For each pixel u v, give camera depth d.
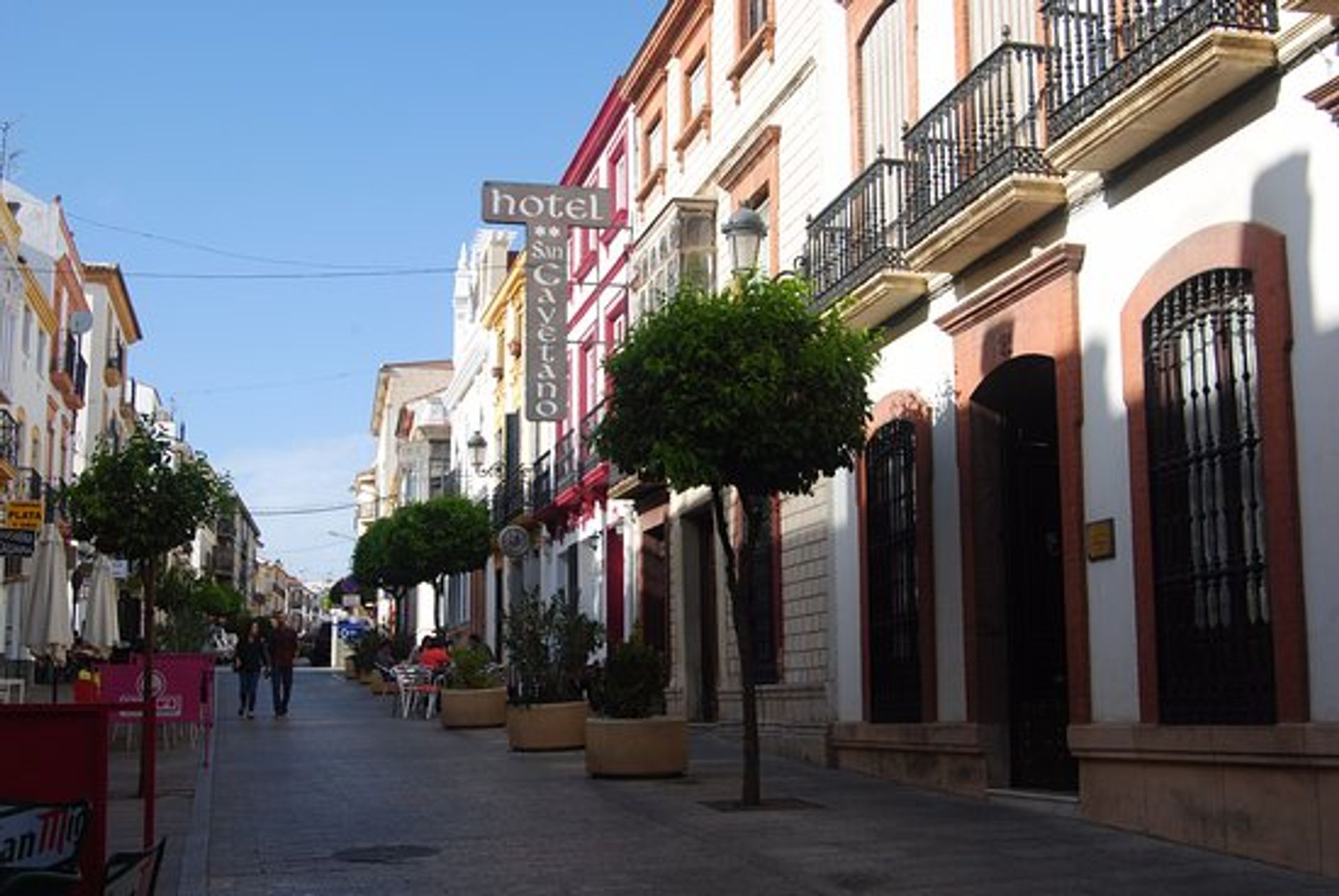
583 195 25.00
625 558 24.30
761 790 12.64
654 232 20.92
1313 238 8.41
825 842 9.59
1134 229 10.17
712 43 20.41
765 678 17.16
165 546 14.15
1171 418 9.74
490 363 39.75
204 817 11.30
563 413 24.92
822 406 11.05
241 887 8.32
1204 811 9.11
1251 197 8.94
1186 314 9.59
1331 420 8.20
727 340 10.94
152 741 8.64
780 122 17.61
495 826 10.66
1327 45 8.29
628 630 23.83
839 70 15.80
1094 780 10.34
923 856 9.02
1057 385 11.02
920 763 12.98
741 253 13.25
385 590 43.81
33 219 36.81
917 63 13.90
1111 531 10.27
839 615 14.98
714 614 20.52
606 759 13.64
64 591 18.14
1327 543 8.20
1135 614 9.94
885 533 14.05
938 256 12.33
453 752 17.05
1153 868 8.45
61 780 6.32
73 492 14.20
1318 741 8.07
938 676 12.87
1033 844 9.41
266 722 23.12
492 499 37.53
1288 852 8.36
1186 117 9.46
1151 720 9.66
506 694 21.61
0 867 5.26
